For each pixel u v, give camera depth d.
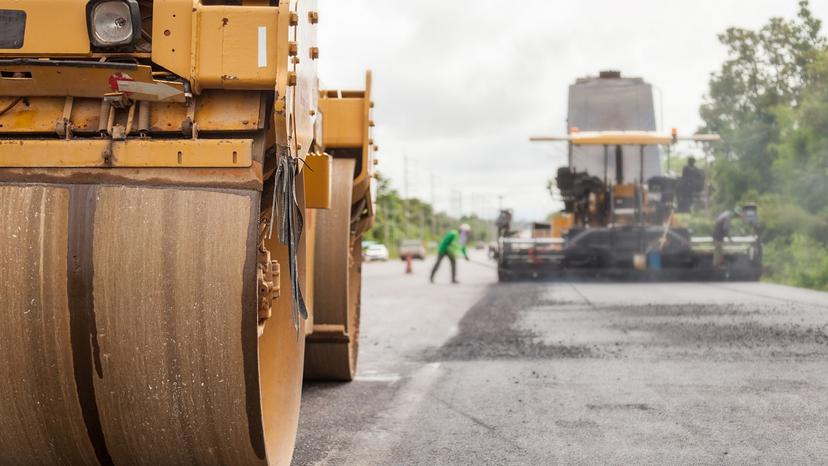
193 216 2.97
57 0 3.05
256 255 2.98
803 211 21.33
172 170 3.00
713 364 7.21
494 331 10.04
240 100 3.13
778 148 22.59
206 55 3.03
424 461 4.35
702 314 11.41
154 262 2.95
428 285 20.81
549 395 6.02
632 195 19.77
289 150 3.19
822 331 9.27
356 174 6.44
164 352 2.98
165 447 3.13
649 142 19.61
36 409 3.05
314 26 3.82
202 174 3.01
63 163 2.97
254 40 3.04
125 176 2.99
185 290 2.95
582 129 20.66
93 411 3.05
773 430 4.88
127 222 2.96
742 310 11.91
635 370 7.00
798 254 21.48
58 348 2.97
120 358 2.98
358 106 6.16
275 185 3.13
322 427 5.12
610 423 5.12
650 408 5.52
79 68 2.97
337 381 6.69
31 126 3.09
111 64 2.95
